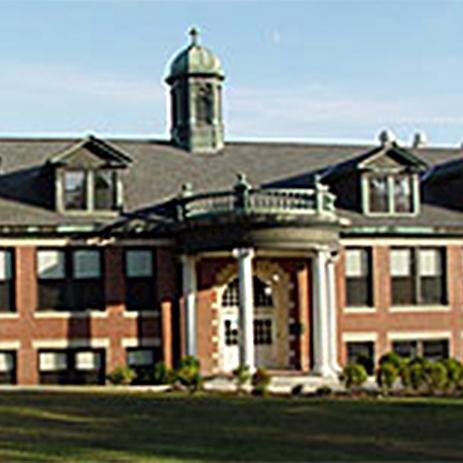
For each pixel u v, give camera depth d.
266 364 44.91
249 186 42.75
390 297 45.69
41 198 44.16
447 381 35.84
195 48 49.88
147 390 37.59
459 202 48.12
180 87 49.72
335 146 51.66
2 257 42.38
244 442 23.27
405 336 45.75
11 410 29.70
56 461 20.86
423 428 25.27
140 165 47.22
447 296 46.56
